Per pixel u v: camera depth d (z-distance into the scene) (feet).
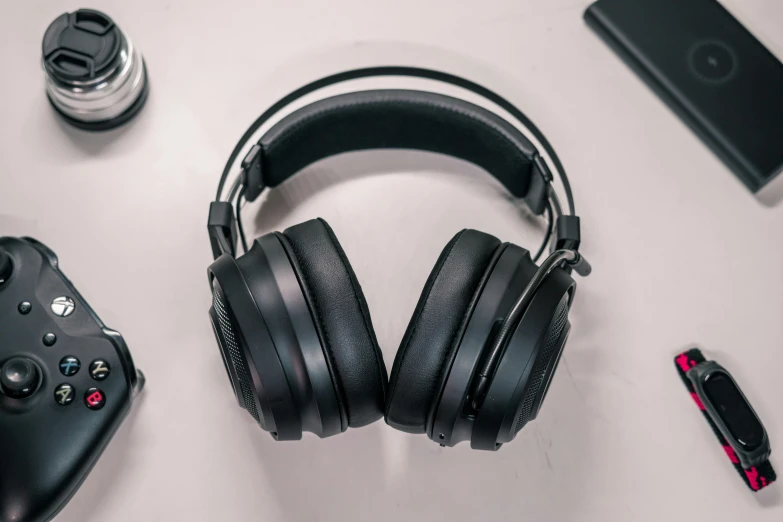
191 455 3.84
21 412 3.42
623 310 4.10
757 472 3.85
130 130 4.31
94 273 4.05
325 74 4.48
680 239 4.23
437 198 4.26
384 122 3.98
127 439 3.84
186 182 4.23
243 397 3.25
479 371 3.02
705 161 4.38
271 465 3.84
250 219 4.17
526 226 4.21
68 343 3.51
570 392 3.97
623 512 3.84
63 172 4.22
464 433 3.16
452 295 3.03
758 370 4.06
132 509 3.76
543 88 4.47
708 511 3.85
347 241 4.16
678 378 4.02
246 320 2.96
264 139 3.71
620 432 3.93
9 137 4.26
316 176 4.27
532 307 3.01
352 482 3.83
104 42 4.06
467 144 4.00
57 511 3.50
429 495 3.82
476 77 4.48
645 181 4.32
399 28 4.56
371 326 3.12
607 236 4.21
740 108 4.36
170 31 4.50
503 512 3.82
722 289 4.16
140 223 4.15
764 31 4.62
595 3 4.55
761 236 4.26
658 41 4.47
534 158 3.72
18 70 4.39
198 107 4.37
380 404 3.14
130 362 3.60
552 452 3.90
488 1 4.60
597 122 4.42
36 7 4.49
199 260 4.09
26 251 3.62
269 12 4.57
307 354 2.96
